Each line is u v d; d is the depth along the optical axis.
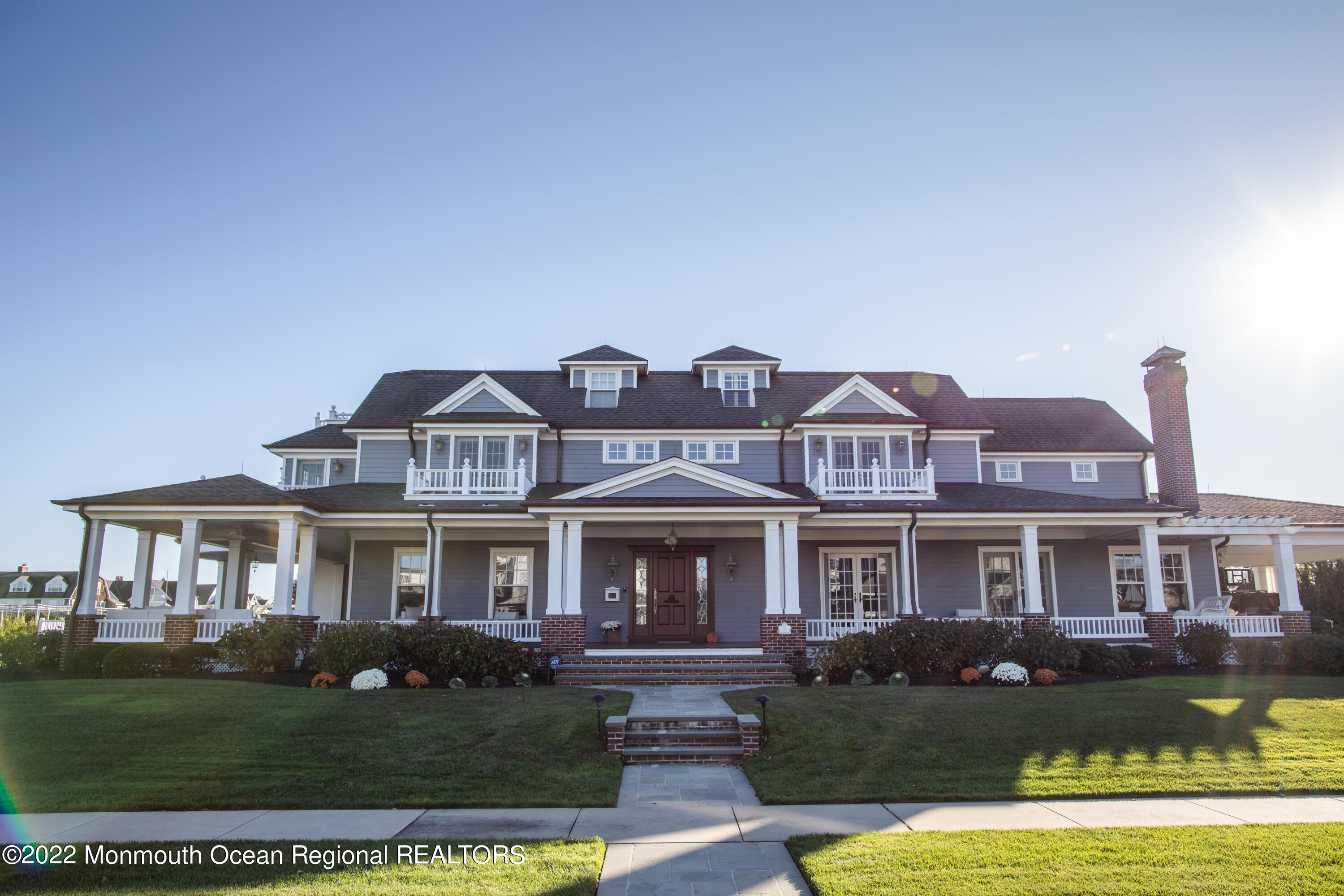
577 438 24.69
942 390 27.95
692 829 8.64
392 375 28.33
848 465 24.27
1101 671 18.50
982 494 23.20
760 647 20.42
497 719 12.74
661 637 22.61
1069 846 7.79
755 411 25.78
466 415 23.89
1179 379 25.27
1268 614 23.62
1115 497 26.62
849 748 11.56
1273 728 12.38
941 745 11.59
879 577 23.61
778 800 9.64
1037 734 11.98
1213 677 17.66
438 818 8.99
